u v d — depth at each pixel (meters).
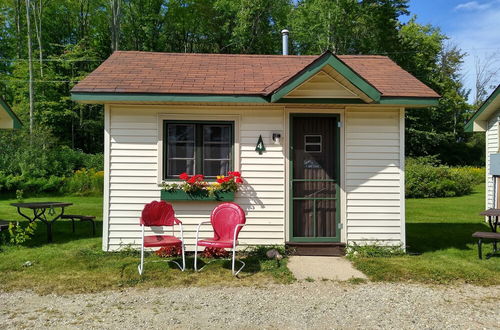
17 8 29.23
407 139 32.94
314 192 7.35
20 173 17.44
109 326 4.06
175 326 4.07
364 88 6.43
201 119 7.19
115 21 27.53
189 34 35.03
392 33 28.98
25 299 4.84
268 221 7.24
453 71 42.88
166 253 6.77
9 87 30.11
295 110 7.29
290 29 31.23
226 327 4.06
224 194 7.03
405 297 5.00
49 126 25.97
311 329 4.04
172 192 6.99
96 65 29.88
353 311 4.52
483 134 37.81
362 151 7.31
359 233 7.29
